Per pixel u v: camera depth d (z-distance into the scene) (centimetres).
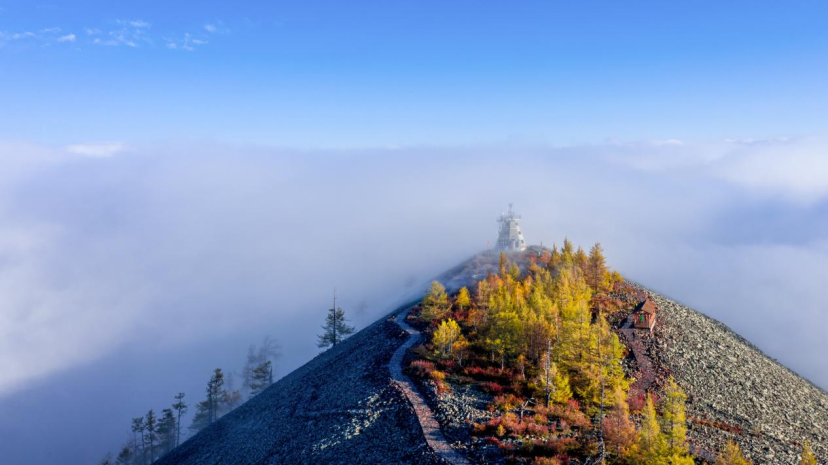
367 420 5544
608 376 5603
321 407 6412
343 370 7694
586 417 5156
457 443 4700
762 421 5794
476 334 7644
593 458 4269
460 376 6297
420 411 5406
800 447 5288
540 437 4662
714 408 5859
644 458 4091
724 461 4175
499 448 4494
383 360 7275
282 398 7862
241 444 6719
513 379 6084
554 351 6084
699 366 6931
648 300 9269
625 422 4488
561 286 7925
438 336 6838
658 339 7519
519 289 8525
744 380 6881
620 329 7831
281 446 5766
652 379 6278
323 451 5172
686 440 4878
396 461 4603
